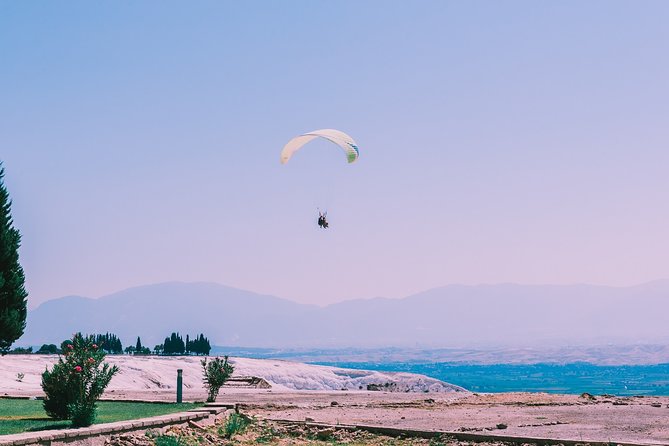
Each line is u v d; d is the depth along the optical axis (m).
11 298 49.06
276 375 115.00
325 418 29.70
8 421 24.12
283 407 34.72
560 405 34.75
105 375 23.09
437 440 23.59
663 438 22.12
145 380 71.94
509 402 37.03
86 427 22.00
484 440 23.12
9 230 49.31
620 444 20.67
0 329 48.22
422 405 36.47
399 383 146.38
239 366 108.75
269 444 24.25
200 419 27.06
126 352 137.38
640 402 35.12
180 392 34.38
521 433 23.91
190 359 98.38
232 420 26.14
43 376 23.95
